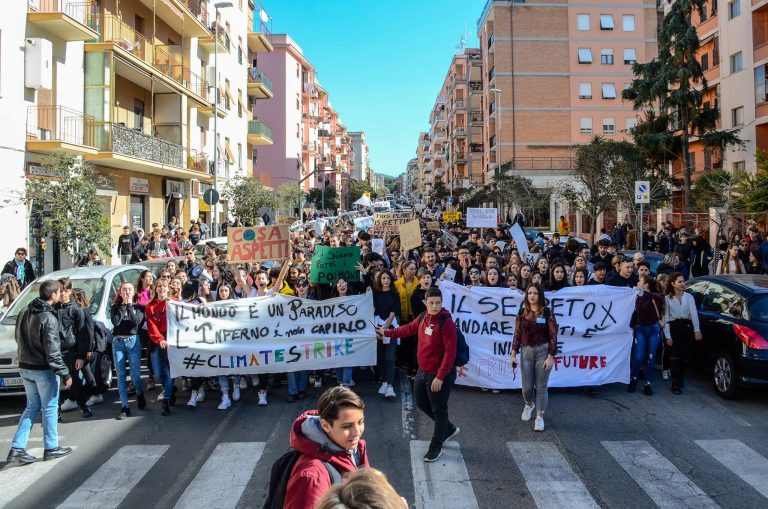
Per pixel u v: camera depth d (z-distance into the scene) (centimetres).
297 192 4744
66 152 1911
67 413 822
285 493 299
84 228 1569
